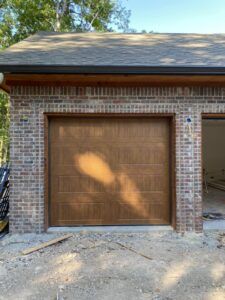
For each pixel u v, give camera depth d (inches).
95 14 930.7
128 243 232.8
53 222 268.8
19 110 255.0
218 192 492.1
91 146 270.7
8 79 246.5
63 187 269.7
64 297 156.3
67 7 900.6
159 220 273.9
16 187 256.5
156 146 273.0
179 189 261.1
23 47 307.3
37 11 826.2
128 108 259.4
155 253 213.0
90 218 271.3
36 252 216.7
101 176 271.6
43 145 257.6
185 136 261.0
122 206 272.8
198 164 261.7
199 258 204.7
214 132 649.6
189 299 153.9
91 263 197.0
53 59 252.5
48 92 256.2
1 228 260.5
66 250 219.6
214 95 262.2
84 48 312.0
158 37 401.1
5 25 805.9
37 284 170.9
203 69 233.6
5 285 170.2
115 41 363.9
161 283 170.6
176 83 259.1
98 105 258.5
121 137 271.7
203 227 269.7
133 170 272.8
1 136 762.8
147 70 232.8
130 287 166.2
